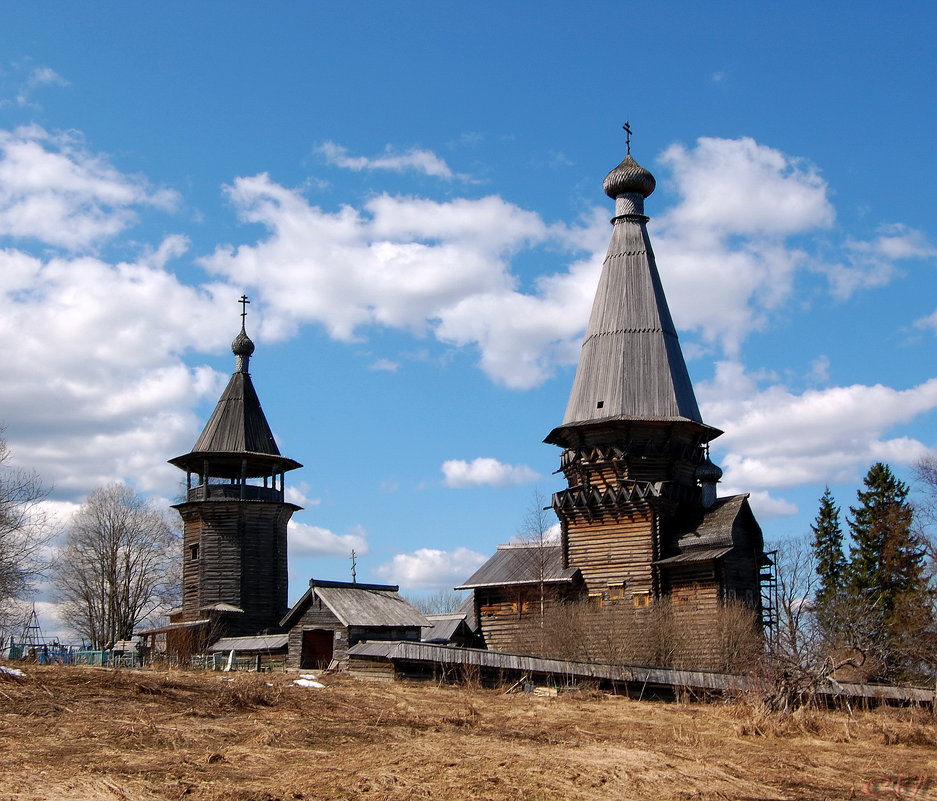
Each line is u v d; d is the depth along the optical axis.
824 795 23.20
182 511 76.69
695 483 68.00
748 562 64.12
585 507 66.19
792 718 33.91
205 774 21.56
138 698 30.34
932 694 42.19
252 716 29.28
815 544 79.44
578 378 69.81
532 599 67.25
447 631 68.06
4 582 53.62
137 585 86.75
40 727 25.52
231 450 76.25
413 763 23.28
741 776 24.88
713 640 57.38
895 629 55.44
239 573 74.06
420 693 40.72
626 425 66.31
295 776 21.72
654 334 68.81
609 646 59.22
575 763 23.89
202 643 69.81
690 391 69.25
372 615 59.44
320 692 36.38
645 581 63.66
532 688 44.88
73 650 62.38
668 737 31.33
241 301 81.44
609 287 70.75
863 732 33.34
